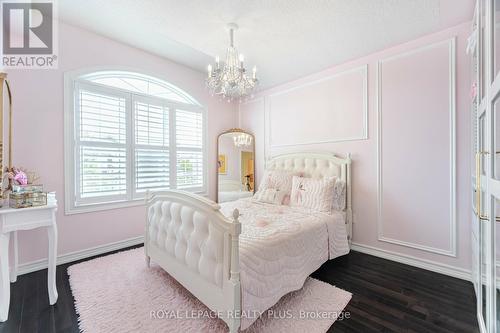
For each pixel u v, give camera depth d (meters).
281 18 2.14
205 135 3.95
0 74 1.71
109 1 1.95
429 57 2.39
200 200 1.65
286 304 1.79
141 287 2.00
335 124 3.14
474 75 1.94
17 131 2.25
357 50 2.73
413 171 2.49
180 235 1.80
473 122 1.99
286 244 1.79
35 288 2.01
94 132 2.77
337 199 2.82
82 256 2.64
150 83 3.35
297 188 2.94
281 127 3.81
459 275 2.21
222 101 4.21
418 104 2.46
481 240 1.52
